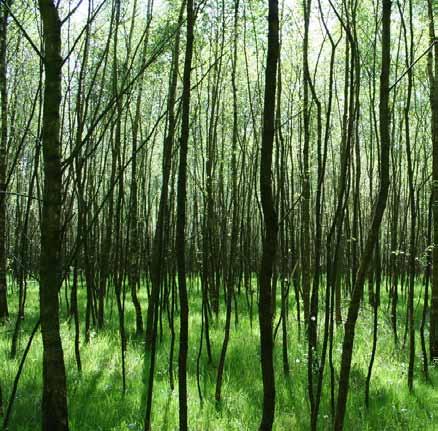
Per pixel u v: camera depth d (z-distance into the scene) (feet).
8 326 29.45
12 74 30.17
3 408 15.96
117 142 22.24
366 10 22.91
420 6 26.11
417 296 49.14
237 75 30.99
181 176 10.98
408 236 64.13
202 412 16.74
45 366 10.61
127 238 26.78
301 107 24.20
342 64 31.71
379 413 17.57
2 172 24.35
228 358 23.17
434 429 16.51
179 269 11.28
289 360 22.93
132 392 18.30
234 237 20.16
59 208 10.41
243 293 47.24
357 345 26.12
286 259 27.40
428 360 25.02
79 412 15.99
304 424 16.12
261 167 8.30
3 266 32.37
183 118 10.91
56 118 10.20
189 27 10.94
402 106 33.94
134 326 31.17
